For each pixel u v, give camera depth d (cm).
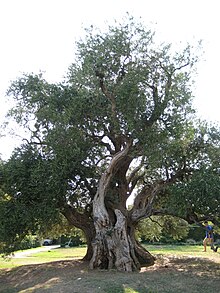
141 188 2148
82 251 3366
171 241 3822
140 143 1731
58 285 1307
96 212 1730
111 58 1728
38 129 1914
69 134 1753
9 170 1736
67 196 1878
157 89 1744
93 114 1791
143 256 1914
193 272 1549
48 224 1795
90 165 1866
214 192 1539
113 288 1227
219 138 1845
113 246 1661
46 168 1705
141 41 1756
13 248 1788
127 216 1880
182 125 1747
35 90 1934
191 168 1852
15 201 1734
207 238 2617
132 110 1653
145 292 1178
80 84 1853
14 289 1377
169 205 1745
